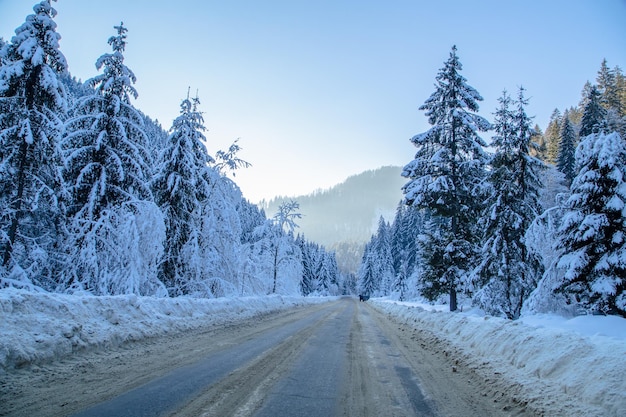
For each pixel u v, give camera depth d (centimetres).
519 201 1909
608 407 415
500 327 841
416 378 634
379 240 10588
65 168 1537
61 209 1504
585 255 1379
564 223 1457
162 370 598
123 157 1642
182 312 1206
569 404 453
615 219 1361
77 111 1655
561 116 5516
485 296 1883
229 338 986
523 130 1975
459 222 2194
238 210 2575
